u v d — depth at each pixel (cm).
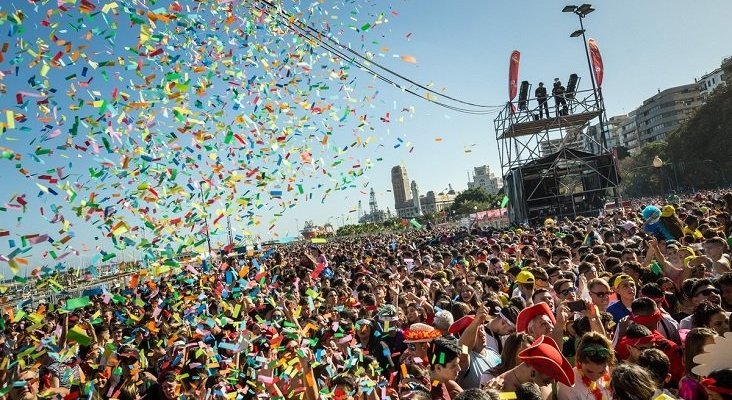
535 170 2452
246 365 530
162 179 502
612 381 301
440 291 738
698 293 488
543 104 2508
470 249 1238
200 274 690
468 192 9781
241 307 609
